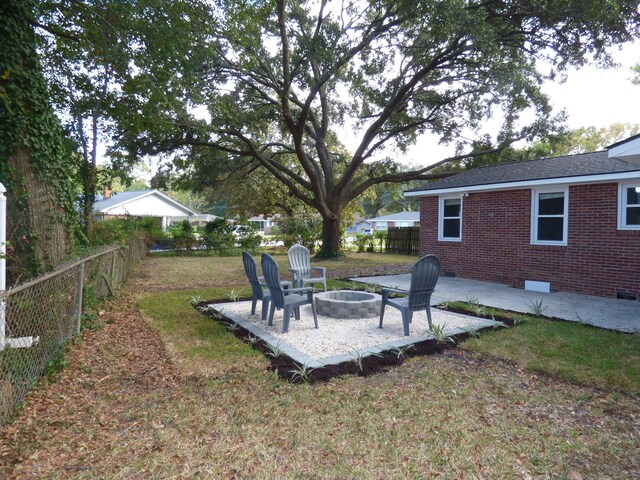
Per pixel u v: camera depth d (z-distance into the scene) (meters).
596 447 2.88
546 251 9.74
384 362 4.54
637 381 3.98
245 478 2.50
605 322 6.41
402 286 10.16
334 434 3.03
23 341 3.71
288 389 3.81
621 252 8.41
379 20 12.73
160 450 2.79
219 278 11.89
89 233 9.76
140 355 4.78
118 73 8.34
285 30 13.42
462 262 11.97
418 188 13.03
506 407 3.50
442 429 3.11
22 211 5.21
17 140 5.14
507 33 12.48
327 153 19.75
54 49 8.30
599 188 8.76
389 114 16.00
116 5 7.15
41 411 3.33
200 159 18.61
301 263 8.09
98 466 2.59
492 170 12.77
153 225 22.45
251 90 16.98
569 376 4.14
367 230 57.62
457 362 4.62
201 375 4.15
